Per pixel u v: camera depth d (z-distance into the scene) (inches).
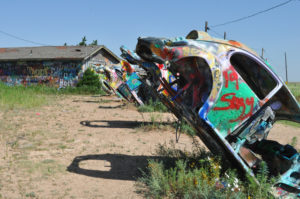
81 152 242.5
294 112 174.4
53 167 198.7
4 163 200.1
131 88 535.2
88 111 520.1
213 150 176.4
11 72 1290.6
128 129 354.6
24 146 251.4
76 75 1197.1
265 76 172.1
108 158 227.3
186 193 147.6
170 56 153.9
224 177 160.4
